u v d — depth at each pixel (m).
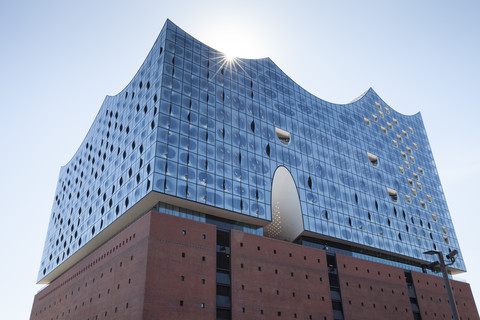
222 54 52.75
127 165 45.50
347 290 47.12
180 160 40.94
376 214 58.69
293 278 42.34
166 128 41.81
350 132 64.50
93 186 55.03
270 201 46.03
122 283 35.84
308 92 61.94
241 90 52.00
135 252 35.62
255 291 38.62
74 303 44.56
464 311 59.84
